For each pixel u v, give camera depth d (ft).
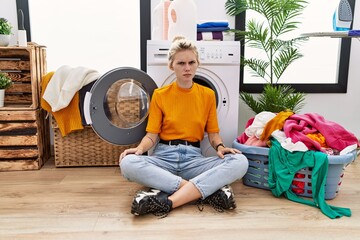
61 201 4.95
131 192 5.34
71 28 7.66
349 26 6.82
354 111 8.35
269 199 5.07
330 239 3.85
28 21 7.42
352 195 5.20
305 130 5.11
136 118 6.16
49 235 3.92
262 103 7.12
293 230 4.06
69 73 6.25
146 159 4.94
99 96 5.56
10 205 4.78
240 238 3.86
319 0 7.98
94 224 4.21
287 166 5.00
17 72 7.21
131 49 7.91
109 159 6.89
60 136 6.64
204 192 4.61
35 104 6.48
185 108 5.29
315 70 8.32
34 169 6.59
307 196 5.09
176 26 6.31
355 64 8.13
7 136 6.43
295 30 8.04
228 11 7.70
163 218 4.39
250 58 7.73
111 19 7.73
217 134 5.61
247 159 5.34
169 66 5.32
